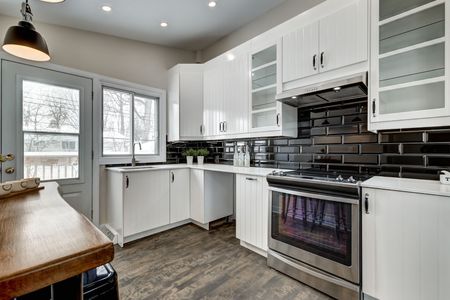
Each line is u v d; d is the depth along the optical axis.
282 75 2.23
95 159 2.84
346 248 1.56
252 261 2.12
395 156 1.85
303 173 2.02
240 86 2.71
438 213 1.23
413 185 1.40
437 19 1.47
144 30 3.04
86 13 2.55
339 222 1.60
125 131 3.16
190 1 2.49
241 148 3.17
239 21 2.96
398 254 1.36
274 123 2.39
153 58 3.46
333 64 1.86
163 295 1.64
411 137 1.78
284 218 1.93
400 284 1.35
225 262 2.11
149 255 2.25
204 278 1.85
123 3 2.44
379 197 1.43
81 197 2.72
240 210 2.36
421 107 1.52
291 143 2.58
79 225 0.78
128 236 2.55
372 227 1.46
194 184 3.03
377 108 1.64
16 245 0.61
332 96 2.02
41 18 2.55
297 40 2.11
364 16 1.70
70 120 2.66
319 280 1.69
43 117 2.47
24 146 2.35
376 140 1.95
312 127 2.39
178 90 3.27
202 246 2.45
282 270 1.93
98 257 0.61
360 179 1.67
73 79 2.68
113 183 2.70
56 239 0.66
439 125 1.42
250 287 1.74
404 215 1.34
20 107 2.32
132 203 2.55
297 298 1.62
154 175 2.74
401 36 1.59
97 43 2.97
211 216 2.97
